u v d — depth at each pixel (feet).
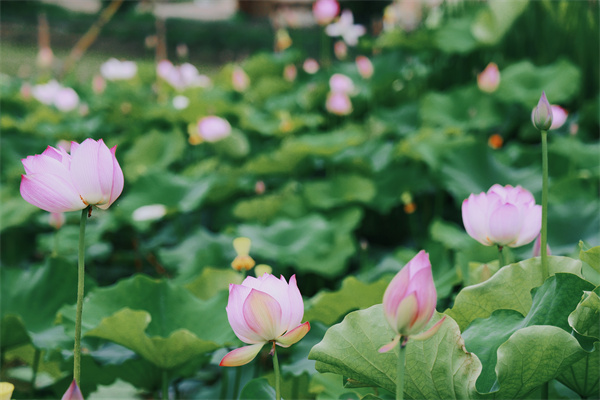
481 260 10.84
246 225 15.31
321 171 22.44
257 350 7.11
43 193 7.14
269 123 23.84
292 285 7.13
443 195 19.17
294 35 38.75
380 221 18.57
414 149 17.02
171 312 9.90
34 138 23.34
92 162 7.16
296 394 9.77
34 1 88.33
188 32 75.15
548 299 7.51
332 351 7.41
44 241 17.29
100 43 72.38
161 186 17.63
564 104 22.12
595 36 21.62
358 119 26.66
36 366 10.66
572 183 13.12
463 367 7.17
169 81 29.76
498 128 21.76
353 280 9.93
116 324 9.01
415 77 26.27
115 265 18.94
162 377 9.57
